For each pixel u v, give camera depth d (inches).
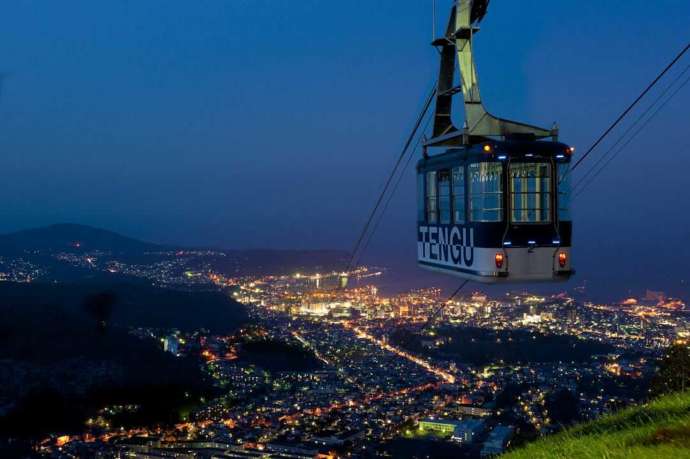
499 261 794.8
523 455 520.7
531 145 804.6
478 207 812.0
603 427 530.3
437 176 925.2
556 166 807.7
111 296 6505.9
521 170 800.3
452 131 932.0
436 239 928.3
